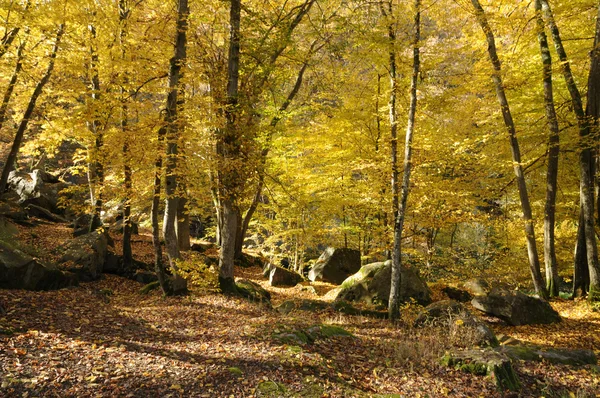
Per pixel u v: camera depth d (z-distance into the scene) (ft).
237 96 35.68
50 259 38.81
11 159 45.73
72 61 40.96
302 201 52.29
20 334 19.08
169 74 33.58
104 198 38.04
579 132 42.80
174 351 20.24
